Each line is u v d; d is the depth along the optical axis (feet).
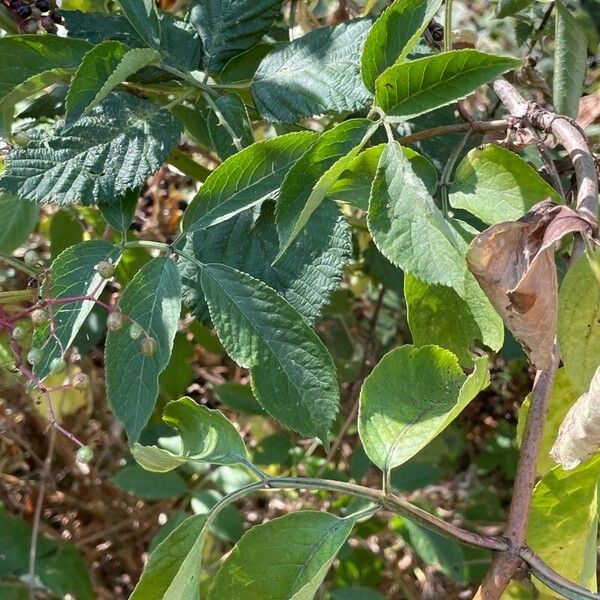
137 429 0.92
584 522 1.03
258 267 1.07
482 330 0.99
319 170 0.99
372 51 1.02
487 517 2.03
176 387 1.81
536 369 0.93
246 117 1.18
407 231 0.90
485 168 1.03
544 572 0.90
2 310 1.09
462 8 1.82
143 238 1.76
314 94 1.13
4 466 2.07
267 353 0.98
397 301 2.03
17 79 1.12
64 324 0.98
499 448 2.10
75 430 2.10
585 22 1.61
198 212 1.03
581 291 0.91
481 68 0.95
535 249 0.85
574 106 1.33
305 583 0.90
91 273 1.01
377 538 2.01
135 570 2.14
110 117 1.10
